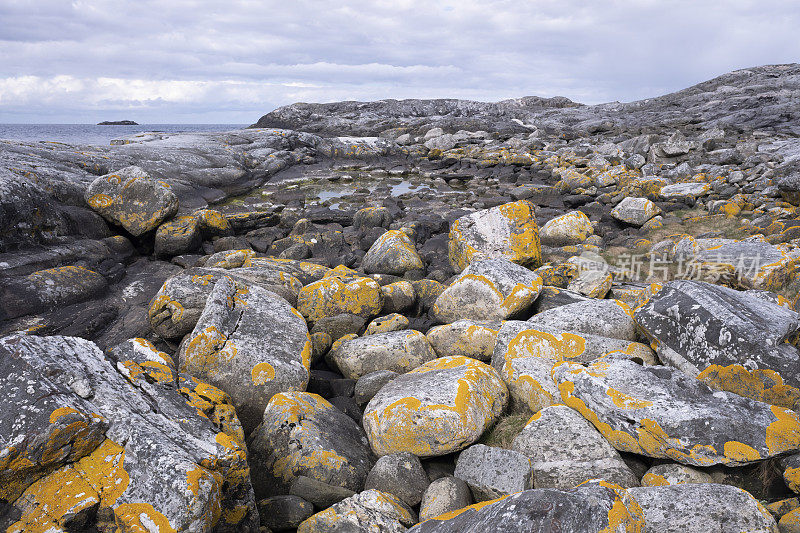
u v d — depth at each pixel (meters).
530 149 30.28
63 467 3.50
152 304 7.09
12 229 8.90
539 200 17.70
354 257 11.00
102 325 7.69
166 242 10.71
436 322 7.90
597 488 3.34
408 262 9.84
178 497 3.25
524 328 6.04
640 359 5.54
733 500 3.56
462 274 7.82
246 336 5.91
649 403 4.39
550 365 5.48
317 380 6.22
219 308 6.04
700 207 14.95
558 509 2.95
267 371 5.62
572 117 46.59
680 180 18.36
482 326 6.61
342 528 3.83
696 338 5.26
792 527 3.51
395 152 30.17
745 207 14.08
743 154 22.53
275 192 20.83
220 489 3.62
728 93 45.25
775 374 4.68
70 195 10.91
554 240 11.95
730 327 5.01
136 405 3.98
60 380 3.78
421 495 4.31
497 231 9.98
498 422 5.14
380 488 4.34
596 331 6.34
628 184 16.81
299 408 4.89
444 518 3.44
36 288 7.83
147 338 7.42
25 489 3.40
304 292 7.93
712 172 18.56
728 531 3.43
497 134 37.19
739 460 3.97
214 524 3.39
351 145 29.19
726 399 4.37
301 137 28.73
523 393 5.33
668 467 4.16
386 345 6.44
